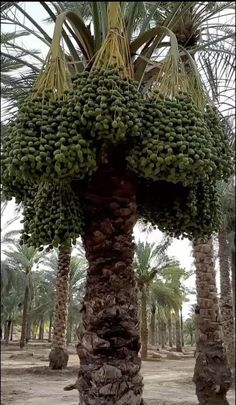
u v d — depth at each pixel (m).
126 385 3.82
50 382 14.52
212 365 8.17
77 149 3.38
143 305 28.62
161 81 3.84
